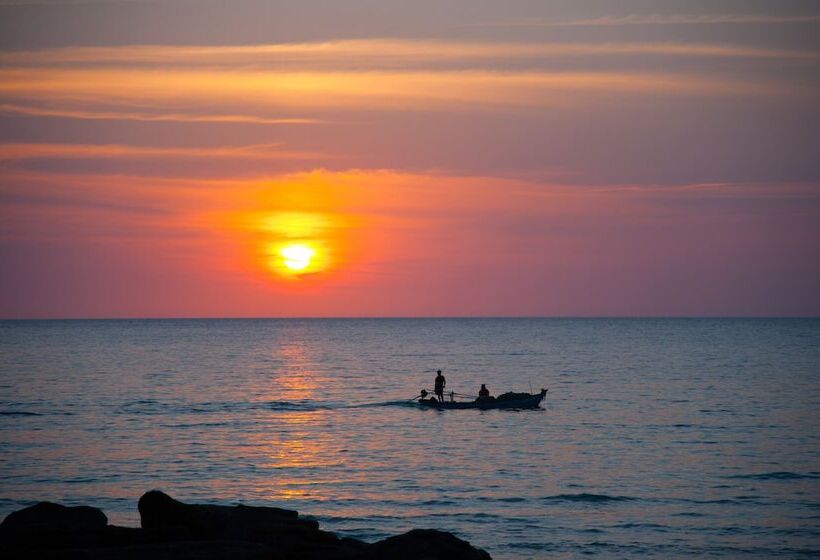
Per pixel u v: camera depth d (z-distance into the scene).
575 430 79.19
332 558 28.52
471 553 28.50
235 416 90.31
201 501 50.69
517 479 56.84
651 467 60.84
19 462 62.56
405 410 95.62
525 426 82.12
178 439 73.88
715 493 52.84
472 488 54.09
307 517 46.53
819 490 53.72
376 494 52.50
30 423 84.06
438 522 46.28
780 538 43.81
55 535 29.00
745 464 61.94
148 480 56.41
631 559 40.50
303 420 87.06
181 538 29.38
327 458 64.62
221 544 27.44
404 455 65.88
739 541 43.28
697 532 44.69
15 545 28.11
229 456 65.44
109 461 63.19
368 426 82.50
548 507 49.41
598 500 51.03
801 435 75.75
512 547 42.03
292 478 57.12
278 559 27.39
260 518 31.89
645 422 84.56
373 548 29.45
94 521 31.31
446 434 76.88
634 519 47.00
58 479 56.59
